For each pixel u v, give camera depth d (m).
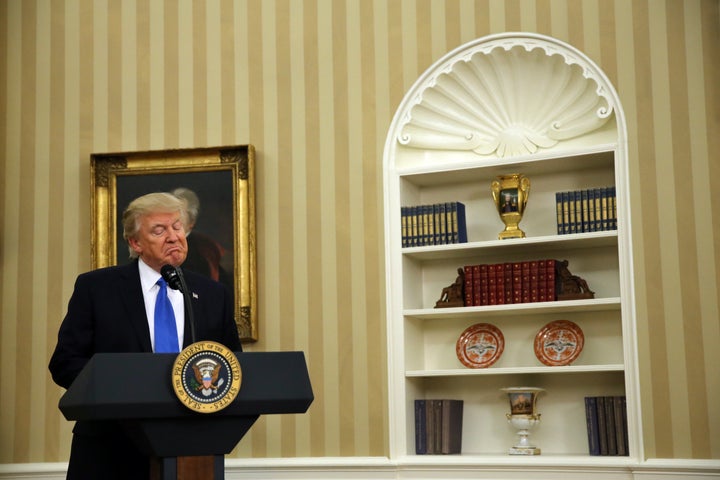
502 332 5.06
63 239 5.33
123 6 5.44
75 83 5.44
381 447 4.86
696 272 4.45
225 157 5.18
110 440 2.89
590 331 4.91
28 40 5.52
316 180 5.12
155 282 3.16
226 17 5.32
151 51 5.38
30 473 5.14
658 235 4.52
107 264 5.23
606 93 4.69
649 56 4.64
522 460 4.58
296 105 5.19
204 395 2.40
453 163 4.98
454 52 4.95
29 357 5.27
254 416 2.51
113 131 5.37
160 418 2.39
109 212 5.27
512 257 5.11
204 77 5.31
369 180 5.05
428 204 5.27
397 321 4.95
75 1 5.49
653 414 4.43
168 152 5.23
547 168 4.98
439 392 5.14
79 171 5.37
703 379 4.38
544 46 4.81
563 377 4.92
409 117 5.03
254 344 5.10
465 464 4.66
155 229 3.26
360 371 4.94
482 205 5.18
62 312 5.28
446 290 4.99
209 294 3.15
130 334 3.04
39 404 5.23
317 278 5.06
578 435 4.86
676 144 4.55
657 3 4.66
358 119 5.10
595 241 4.77
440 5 5.02
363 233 5.03
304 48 5.21
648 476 4.38
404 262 5.04
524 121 4.97
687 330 4.43
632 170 4.60
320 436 4.95
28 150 5.43
